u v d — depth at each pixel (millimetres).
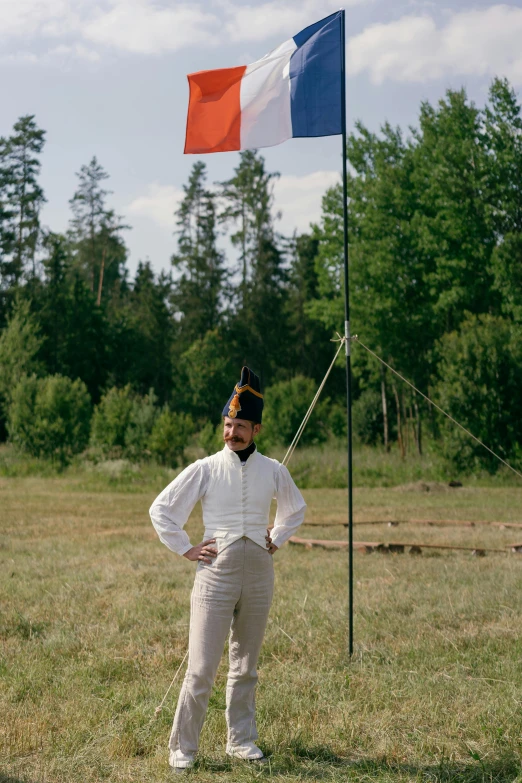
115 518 16141
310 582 8883
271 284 64875
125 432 30812
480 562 10266
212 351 57375
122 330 59000
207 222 69125
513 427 26656
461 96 35125
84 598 8039
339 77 5910
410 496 21281
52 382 33375
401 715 4793
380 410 40875
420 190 36344
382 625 6832
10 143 63250
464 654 5957
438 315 34812
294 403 35062
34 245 62656
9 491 22750
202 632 4031
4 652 6102
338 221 37750
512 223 34375
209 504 4121
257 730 4445
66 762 4086
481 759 4129
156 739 4391
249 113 5898
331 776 3947
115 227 76562
